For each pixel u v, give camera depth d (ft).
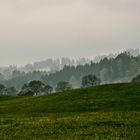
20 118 148.97
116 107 174.70
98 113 150.61
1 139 101.40
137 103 180.55
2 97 302.45
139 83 251.39
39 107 195.93
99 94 217.36
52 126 119.55
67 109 180.24
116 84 250.37
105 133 104.78
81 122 124.36
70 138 98.78
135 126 114.93
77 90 243.19
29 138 101.60
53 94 252.62
